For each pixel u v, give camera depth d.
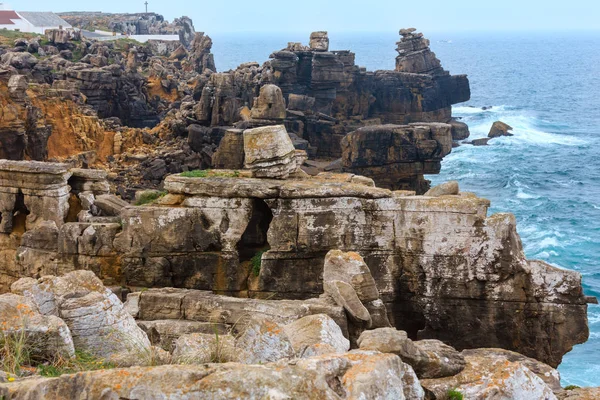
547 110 161.38
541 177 91.56
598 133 128.12
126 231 21.66
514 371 12.98
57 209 23.62
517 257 20.09
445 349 13.88
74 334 13.26
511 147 110.25
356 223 20.75
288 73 94.12
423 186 75.06
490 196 82.69
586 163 100.31
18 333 12.01
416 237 20.52
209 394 8.71
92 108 79.56
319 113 90.38
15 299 12.91
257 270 21.30
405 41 111.75
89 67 94.31
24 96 63.03
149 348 13.25
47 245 22.91
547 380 15.34
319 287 20.83
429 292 20.53
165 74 105.50
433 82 110.56
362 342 13.36
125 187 62.50
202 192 21.31
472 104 172.25
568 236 66.81
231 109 74.94
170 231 21.42
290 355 12.39
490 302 20.22
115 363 12.54
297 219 20.73
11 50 105.94
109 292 14.03
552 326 19.92
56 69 94.31
